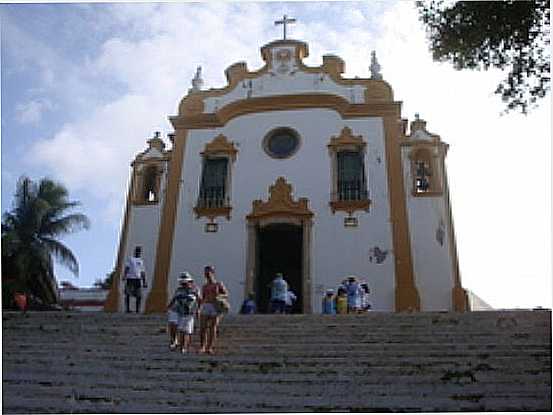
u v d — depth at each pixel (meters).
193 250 19.27
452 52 10.05
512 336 10.02
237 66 21.88
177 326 10.24
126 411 7.58
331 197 19.05
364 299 16.17
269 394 8.02
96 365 9.41
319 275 18.16
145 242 19.92
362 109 20.14
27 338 11.12
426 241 18.20
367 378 8.36
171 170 20.58
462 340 10.06
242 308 16.94
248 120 20.81
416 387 8.02
